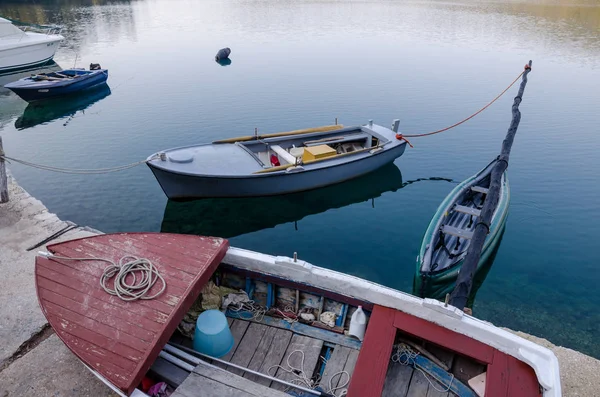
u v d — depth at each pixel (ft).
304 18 163.32
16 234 30.55
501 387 15.62
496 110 67.87
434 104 70.44
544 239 37.91
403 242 38.09
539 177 48.47
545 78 84.53
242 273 21.74
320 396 17.12
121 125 60.95
